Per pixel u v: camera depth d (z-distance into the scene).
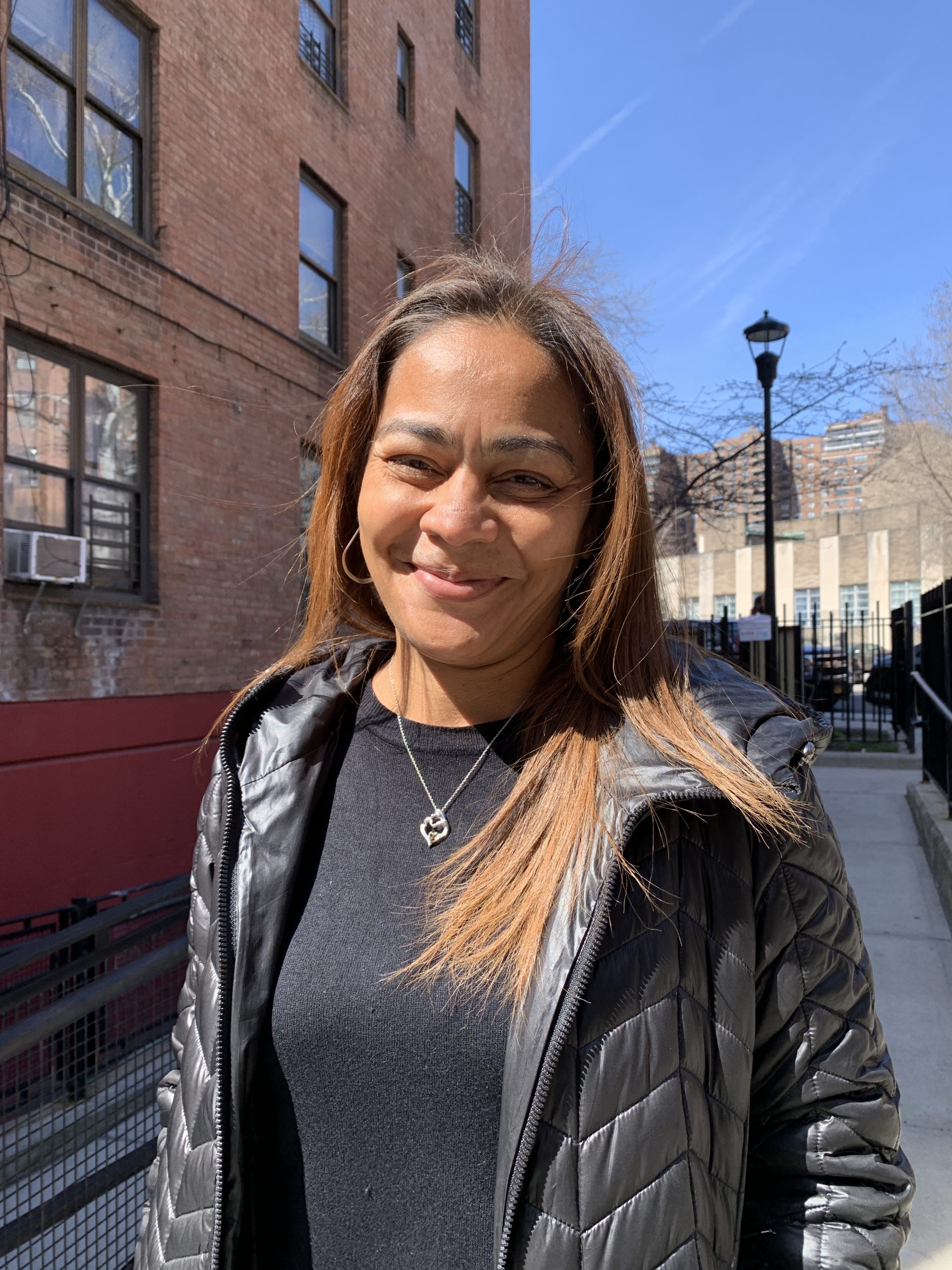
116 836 5.27
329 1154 0.87
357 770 1.03
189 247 6.00
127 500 5.61
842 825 6.16
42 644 4.87
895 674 10.79
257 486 6.66
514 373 0.86
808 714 0.92
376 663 1.18
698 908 0.81
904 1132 2.54
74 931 1.79
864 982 0.86
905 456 21.73
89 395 5.32
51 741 4.88
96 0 5.36
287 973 0.92
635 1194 0.73
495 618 0.90
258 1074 0.92
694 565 39.94
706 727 0.88
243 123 6.59
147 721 5.54
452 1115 0.82
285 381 7.04
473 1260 0.80
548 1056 0.75
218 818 1.06
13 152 4.81
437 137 9.81
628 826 0.80
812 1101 0.82
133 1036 2.31
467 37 10.92
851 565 38.88
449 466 0.88
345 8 8.12
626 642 0.93
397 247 8.90
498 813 0.90
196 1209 0.93
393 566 0.94
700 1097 0.77
